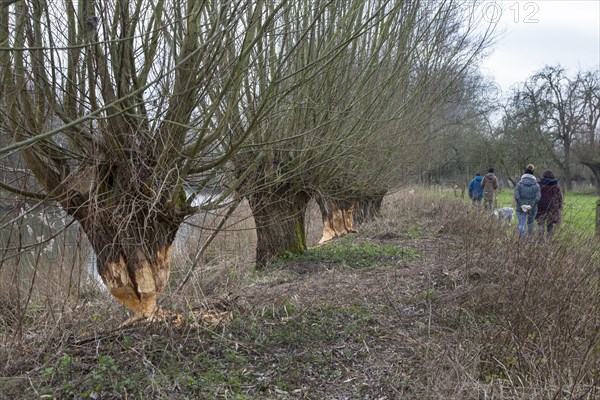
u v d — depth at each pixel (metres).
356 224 16.42
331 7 7.72
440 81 12.27
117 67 5.00
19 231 5.13
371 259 10.00
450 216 14.89
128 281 5.46
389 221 15.96
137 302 5.55
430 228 14.52
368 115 9.24
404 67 9.89
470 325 5.88
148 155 5.42
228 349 5.05
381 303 6.85
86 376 4.35
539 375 4.40
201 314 5.70
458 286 7.21
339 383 4.67
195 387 4.32
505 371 4.59
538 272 6.51
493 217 11.75
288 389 4.50
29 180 5.70
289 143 8.11
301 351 5.23
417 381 4.60
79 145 5.27
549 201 11.42
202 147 5.39
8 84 4.57
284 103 7.24
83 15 4.78
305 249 10.56
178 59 5.11
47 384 4.32
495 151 32.59
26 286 6.37
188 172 5.66
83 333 5.43
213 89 6.29
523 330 5.25
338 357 5.20
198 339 5.06
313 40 7.40
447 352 4.93
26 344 5.20
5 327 5.70
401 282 7.81
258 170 8.55
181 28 5.15
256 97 6.96
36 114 4.86
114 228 5.34
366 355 5.25
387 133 11.25
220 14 4.72
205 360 4.81
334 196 12.23
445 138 23.62
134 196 5.29
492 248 8.84
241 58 5.08
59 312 5.64
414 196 21.64
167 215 5.60
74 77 4.96
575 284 6.05
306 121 8.18
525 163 33.28
